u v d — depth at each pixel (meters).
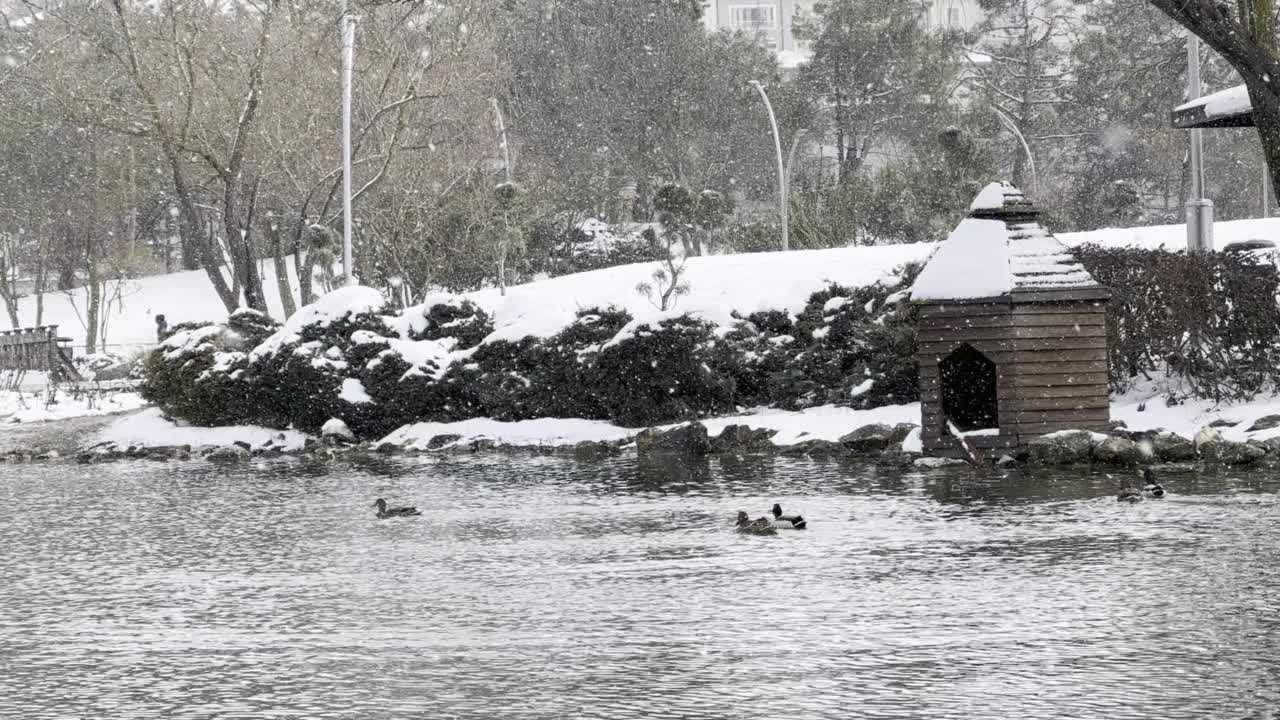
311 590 14.99
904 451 24.28
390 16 57.38
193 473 28.83
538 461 27.88
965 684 10.23
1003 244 23.80
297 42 56.72
